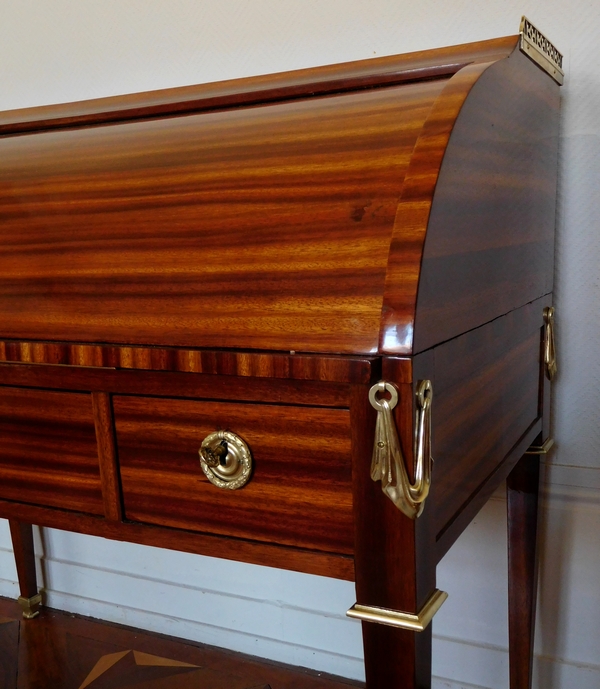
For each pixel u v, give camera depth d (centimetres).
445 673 128
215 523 70
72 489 77
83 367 73
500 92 78
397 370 58
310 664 139
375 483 61
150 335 70
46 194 84
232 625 146
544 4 106
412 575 61
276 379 64
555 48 101
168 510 72
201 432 69
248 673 138
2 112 114
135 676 128
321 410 63
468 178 70
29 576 158
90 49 141
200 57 132
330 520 65
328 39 121
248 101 89
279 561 67
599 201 107
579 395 113
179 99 99
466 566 124
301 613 138
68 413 76
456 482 71
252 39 127
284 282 66
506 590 121
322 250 66
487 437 82
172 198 76
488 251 78
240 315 67
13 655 134
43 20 144
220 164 77
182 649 147
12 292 79
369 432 61
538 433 106
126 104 104
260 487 67
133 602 156
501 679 124
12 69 149
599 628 117
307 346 62
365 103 77
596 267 109
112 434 73
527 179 92
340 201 67
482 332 77
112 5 137
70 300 76
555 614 120
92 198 81
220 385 67
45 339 75
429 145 64
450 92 69
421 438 59
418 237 60
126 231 77
